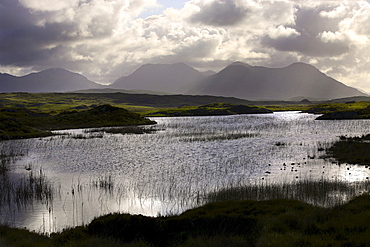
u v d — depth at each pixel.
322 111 164.88
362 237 10.91
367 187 24.12
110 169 34.31
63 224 18.30
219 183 27.38
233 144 52.66
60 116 110.88
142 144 54.50
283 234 12.37
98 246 12.68
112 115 111.06
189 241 12.76
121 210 20.64
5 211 20.58
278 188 23.92
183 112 169.75
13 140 63.09
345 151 41.44
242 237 13.18
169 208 20.92
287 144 51.28
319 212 15.40
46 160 40.34
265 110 184.00
